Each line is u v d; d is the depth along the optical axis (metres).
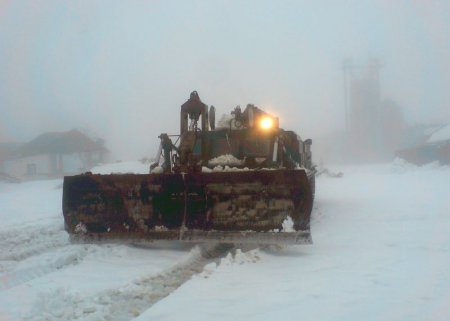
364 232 9.02
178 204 7.30
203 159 9.11
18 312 4.51
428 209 11.78
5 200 19.11
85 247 7.47
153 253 7.20
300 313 4.31
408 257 6.73
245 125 9.38
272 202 6.94
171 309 4.45
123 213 7.48
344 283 5.35
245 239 6.98
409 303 4.57
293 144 10.45
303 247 7.60
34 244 8.21
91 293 5.04
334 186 21.36
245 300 4.73
